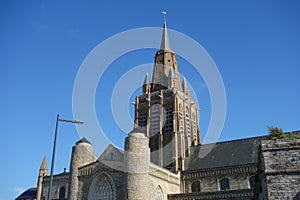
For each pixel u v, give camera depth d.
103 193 61.25
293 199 27.06
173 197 66.94
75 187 65.44
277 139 29.91
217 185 70.81
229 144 79.62
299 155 28.27
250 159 72.56
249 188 63.41
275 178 28.22
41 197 93.56
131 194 56.62
